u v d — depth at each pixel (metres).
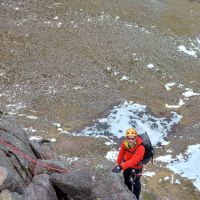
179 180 36.03
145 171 36.78
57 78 53.59
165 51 62.91
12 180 10.69
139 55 60.44
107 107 48.78
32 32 62.06
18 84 51.84
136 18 70.06
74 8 69.31
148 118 47.66
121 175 13.19
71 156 37.66
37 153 14.31
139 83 54.75
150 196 23.84
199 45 67.12
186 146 42.22
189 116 48.50
